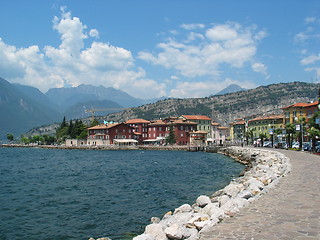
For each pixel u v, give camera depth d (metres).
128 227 18.09
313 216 11.14
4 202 25.05
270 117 144.88
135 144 156.38
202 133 150.88
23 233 17.38
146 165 60.62
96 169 52.84
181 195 27.52
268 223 10.53
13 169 53.69
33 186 33.38
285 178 22.41
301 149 72.88
